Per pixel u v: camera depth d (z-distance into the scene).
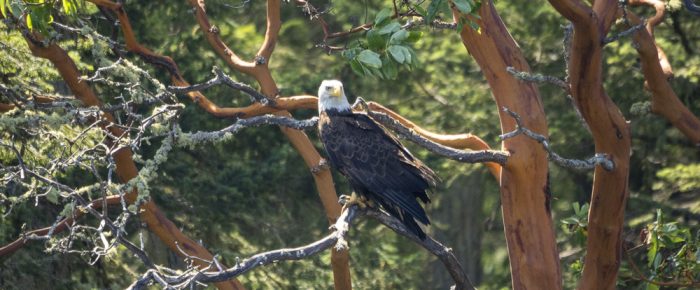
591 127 10.76
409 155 11.43
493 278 23.73
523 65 12.02
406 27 10.20
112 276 18.11
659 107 12.64
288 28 21.61
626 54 19.20
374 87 21.28
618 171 10.94
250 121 9.82
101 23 18.64
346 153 11.42
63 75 13.14
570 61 10.05
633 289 17.12
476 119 20.58
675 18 18.94
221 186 19.66
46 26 10.69
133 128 10.02
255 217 20.09
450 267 10.68
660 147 19.62
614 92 19.56
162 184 19.48
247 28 20.56
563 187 21.09
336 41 21.52
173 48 19.70
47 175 10.27
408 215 10.97
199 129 19.73
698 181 17.92
